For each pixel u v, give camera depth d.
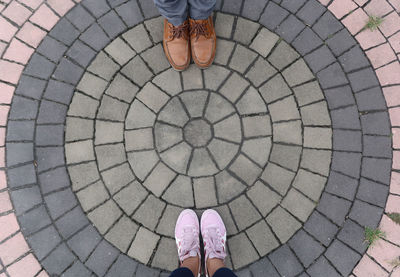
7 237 2.65
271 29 2.99
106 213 2.69
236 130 2.83
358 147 2.79
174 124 2.84
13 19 2.98
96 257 2.63
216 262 2.47
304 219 2.69
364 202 2.71
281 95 2.88
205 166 2.78
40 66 2.90
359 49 2.95
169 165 2.78
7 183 2.73
